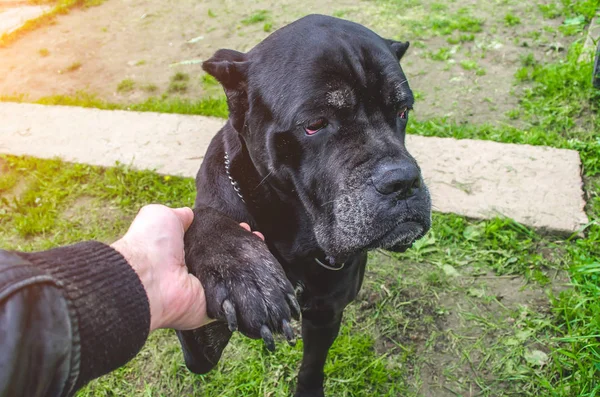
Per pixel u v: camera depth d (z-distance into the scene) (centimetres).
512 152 124
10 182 128
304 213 67
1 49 191
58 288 33
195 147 133
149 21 201
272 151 64
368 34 67
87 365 34
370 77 62
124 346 36
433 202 113
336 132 62
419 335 93
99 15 210
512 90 146
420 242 107
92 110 149
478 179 117
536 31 169
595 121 131
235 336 92
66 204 122
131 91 162
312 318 72
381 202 58
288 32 65
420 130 133
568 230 105
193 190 121
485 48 164
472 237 107
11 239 115
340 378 87
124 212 120
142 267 45
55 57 183
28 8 222
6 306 29
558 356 86
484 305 96
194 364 65
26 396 30
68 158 132
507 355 88
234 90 67
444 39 171
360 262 70
